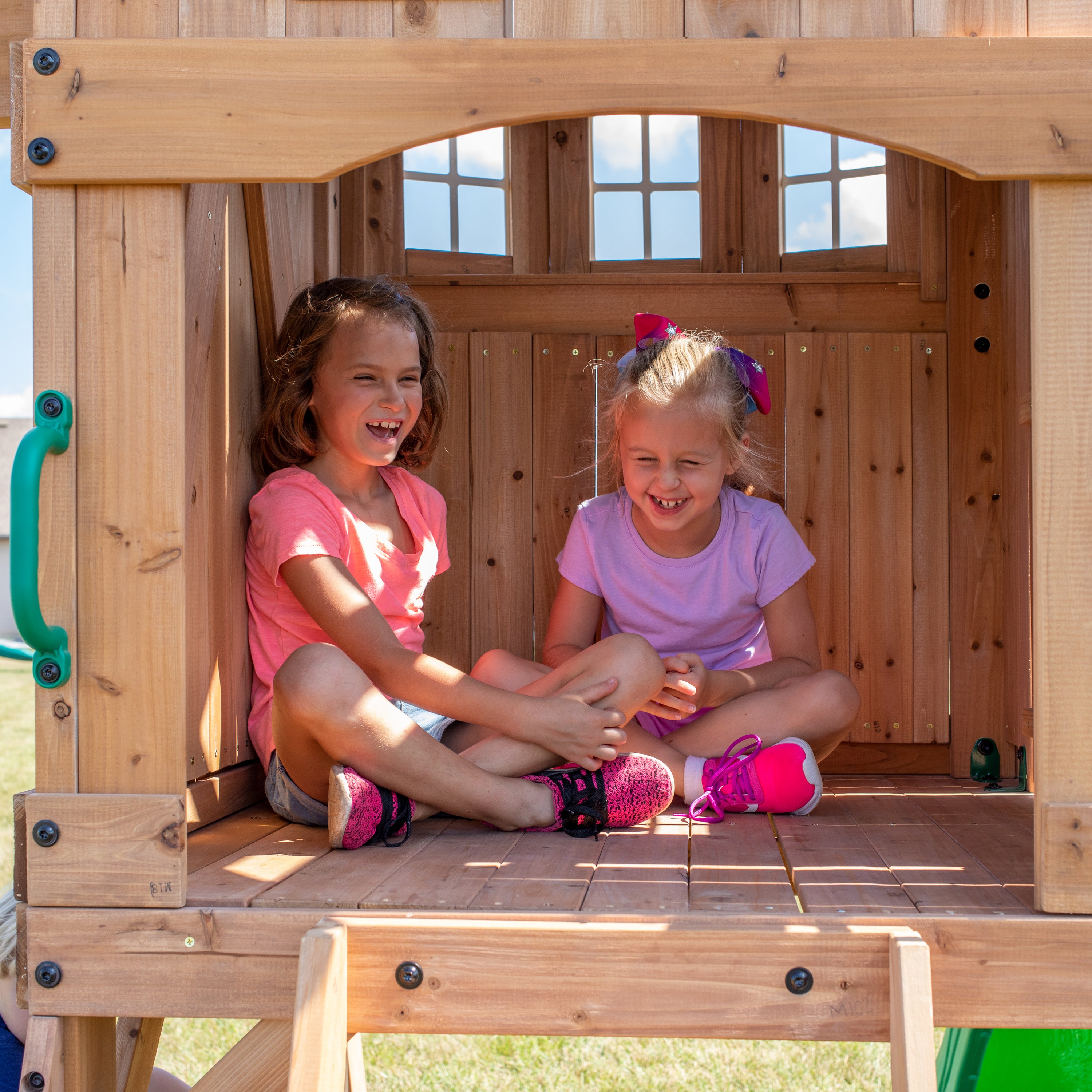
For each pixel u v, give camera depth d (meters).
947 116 1.21
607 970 1.17
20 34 1.51
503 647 2.39
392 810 1.53
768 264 2.49
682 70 1.22
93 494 1.27
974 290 2.37
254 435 1.94
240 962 1.22
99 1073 1.32
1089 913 1.19
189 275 1.58
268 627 1.87
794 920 1.18
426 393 2.14
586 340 2.42
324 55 1.24
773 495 2.38
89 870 1.25
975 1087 1.49
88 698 1.27
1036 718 1.21
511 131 2.51
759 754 1.78
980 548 2.34
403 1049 2.27
